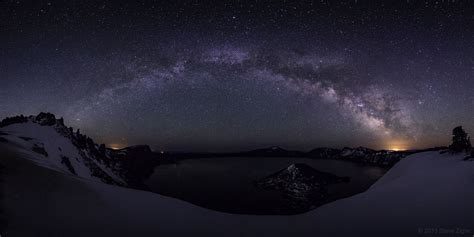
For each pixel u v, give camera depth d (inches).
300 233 677.3
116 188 979.3
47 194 676.7
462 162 1104.2
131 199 856.3
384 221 696.4
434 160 1320.1
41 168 922.1
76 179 939.3
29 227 476.7
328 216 825.5
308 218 829.2
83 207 661.3
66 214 587.8
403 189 976.3
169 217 732.7
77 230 518.0
